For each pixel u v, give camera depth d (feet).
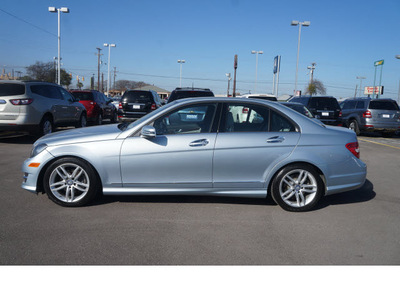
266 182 14.74
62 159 14.44
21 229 12.46
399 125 48.29
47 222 13.15
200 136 14.55
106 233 12.31
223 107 14.96
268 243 11.88
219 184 14.70
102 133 14.83
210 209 15.06
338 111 46.42
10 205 14.92
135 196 16.43
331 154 14.83
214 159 14.47
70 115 37.50
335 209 15.60
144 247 11.32
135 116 47.67
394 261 10.83
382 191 18.92
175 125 14.82
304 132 14.96
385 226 13.70
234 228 13.08
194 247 11.43
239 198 16.62
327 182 14.92
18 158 24.97
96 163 14.34
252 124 14.96
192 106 14.92
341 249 11.57
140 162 14.40
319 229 13.23
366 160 29.17
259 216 14.43
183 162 14.44
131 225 13.08
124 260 10.46
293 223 13.75
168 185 14.62
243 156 14.51
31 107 30.14
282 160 14.57
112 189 14.65
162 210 14.75
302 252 11.28
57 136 15.21
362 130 49.85
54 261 10.30
